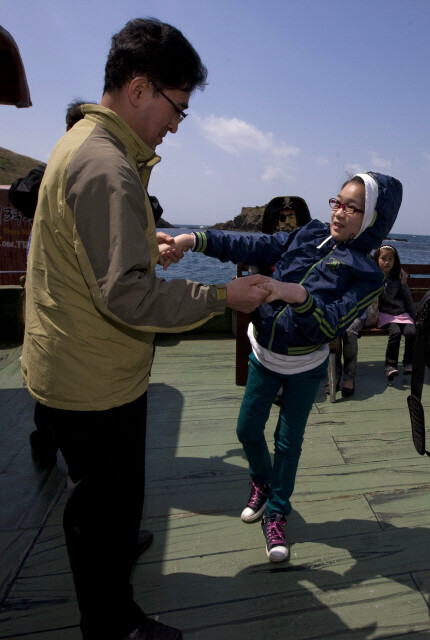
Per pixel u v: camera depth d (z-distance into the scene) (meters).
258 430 1.97
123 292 1.04
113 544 1.29
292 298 1.41
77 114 1.53
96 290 1.06
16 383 3.68
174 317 1.11
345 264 1.67
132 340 1.23
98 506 1.27
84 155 1.09
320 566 1.85
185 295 1.13
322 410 3.38
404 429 3.06
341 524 2.11
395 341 3.97
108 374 1.21
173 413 3.27
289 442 1.87
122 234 1.04
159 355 4.62
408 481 2.46
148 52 1.13
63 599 1.66
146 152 1.26
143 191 1.16
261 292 1.29
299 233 1.86
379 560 1.88
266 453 2.10
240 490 2.37
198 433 2.98
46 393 1.22
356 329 3.56
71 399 1.20
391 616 1.62
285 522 1.95
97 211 1.05
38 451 2.47
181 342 5.09
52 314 1.18
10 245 5.21
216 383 3.84
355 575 1.81
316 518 2.16
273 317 1.75
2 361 4.16
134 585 1.74
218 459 2.67
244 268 3.35
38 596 1.67
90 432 1.24
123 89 1.18
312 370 1.79
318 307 1.51
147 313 1.08
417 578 1.79
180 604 1.66
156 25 1.17
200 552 1.93
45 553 1.88
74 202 1.06
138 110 1.20
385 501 2.28
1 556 1.86
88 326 1.16
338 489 2.38
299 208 2.76
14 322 4.69
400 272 4.01
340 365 3.84
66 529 1.28
